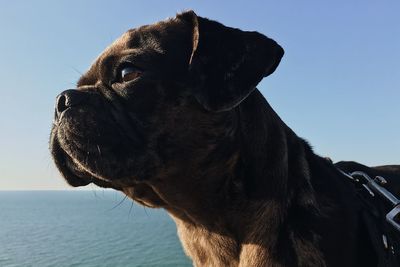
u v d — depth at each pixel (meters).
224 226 0.38
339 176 0.41
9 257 6.25
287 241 0.35
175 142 0.37
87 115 0.36
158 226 10.41
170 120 0.37
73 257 6.04
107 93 0.38
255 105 0.38
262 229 0.36
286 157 0.38
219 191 0.38
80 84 0.40
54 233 9.41
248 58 0.37
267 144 0.37
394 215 0.37
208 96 0.37
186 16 0.39
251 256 0.36
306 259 0.35
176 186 0.38
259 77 0.37
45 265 5.52
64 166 0.39
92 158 0.36
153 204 0.42
